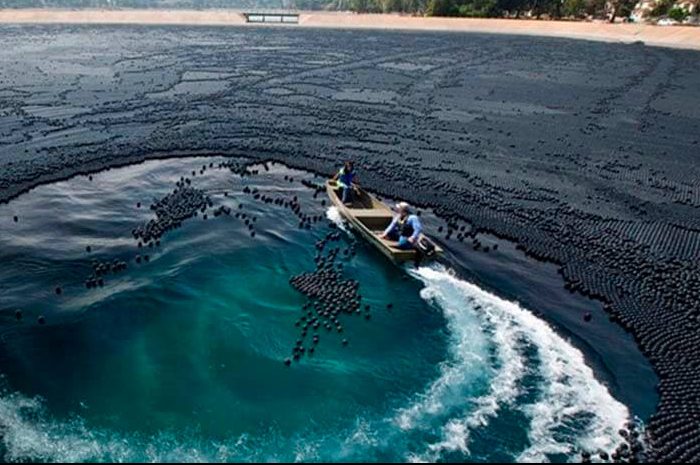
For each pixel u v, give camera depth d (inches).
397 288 707.4
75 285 692.7
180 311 650.8
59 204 923.4
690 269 768.3
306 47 3078.2
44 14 4431.6
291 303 671.1
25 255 755.4
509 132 1454.2
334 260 768.9
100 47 2874.0
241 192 999.0
